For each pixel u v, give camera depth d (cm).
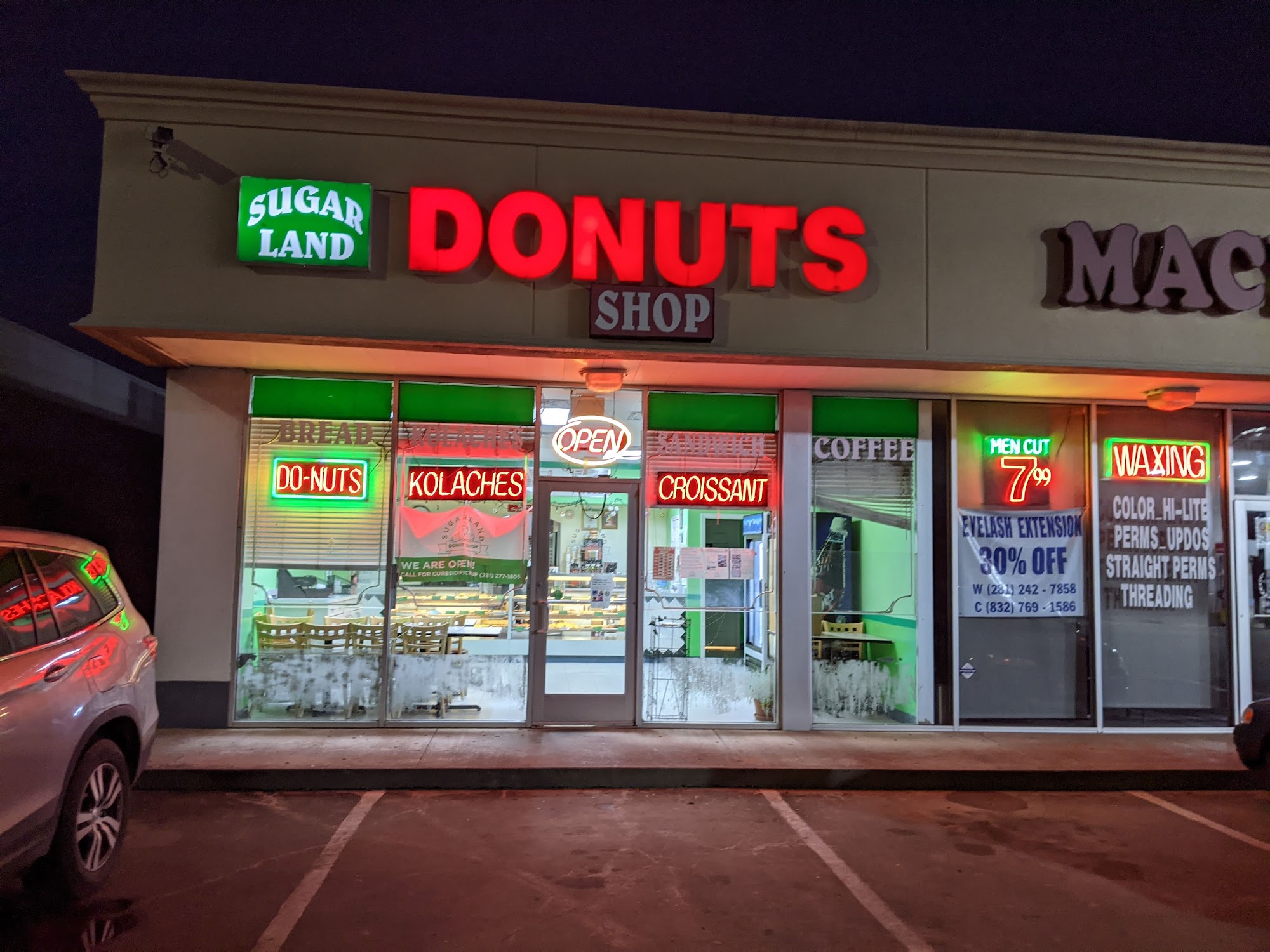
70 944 425
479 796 697
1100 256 807
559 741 822
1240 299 812
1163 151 822
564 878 525
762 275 775
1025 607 933
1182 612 954
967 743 859
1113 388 895
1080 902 503
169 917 459
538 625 887
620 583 898
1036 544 940
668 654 898
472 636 880
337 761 733
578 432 904
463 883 513
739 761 763
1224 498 966
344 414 879
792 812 670
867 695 912
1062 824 654
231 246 744
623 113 771
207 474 852
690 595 904
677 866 549
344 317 750
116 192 738
